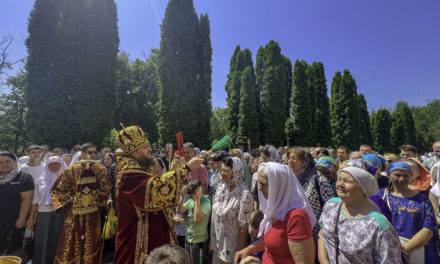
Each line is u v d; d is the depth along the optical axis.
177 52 16.77
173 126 16.28
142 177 2.05
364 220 1.80
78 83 14.35
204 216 3.54
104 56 15.43
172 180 2.04
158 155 8.69
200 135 17.11
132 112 25.17
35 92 13.83
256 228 2.51
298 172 2.97
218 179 4.36
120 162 2.18
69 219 3.07
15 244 3.89
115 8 16.41
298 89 22.28
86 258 2.99
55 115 13.89
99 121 14.70
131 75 26.58
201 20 18.27
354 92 28.64
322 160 3.48
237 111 21.02
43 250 3.79
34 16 14.21
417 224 2.44
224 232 2.99
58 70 14.16
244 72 20.17
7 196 3.69
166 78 16.66
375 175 3.24
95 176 3.19
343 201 2.03
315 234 2.67
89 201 3.06
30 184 3.93
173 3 17.00
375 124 36.44
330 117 29.11
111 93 15.69
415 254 2.33
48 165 3.97
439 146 4.75
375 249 1.70
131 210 2.08
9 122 20.03
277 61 21.11
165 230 2.20
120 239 2.12
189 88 16.72
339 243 1.87
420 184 3.71
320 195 2.74
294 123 22.09
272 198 1.79
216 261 3.17
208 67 17.97
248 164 6.86
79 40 14.73
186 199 4.20
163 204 2.02
